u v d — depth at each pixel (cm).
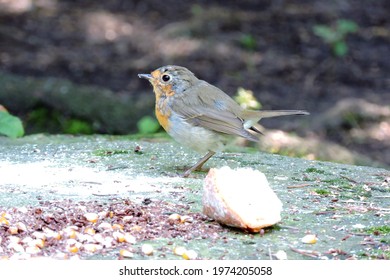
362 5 2711
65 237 750
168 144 1236
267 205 797
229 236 773
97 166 1070
